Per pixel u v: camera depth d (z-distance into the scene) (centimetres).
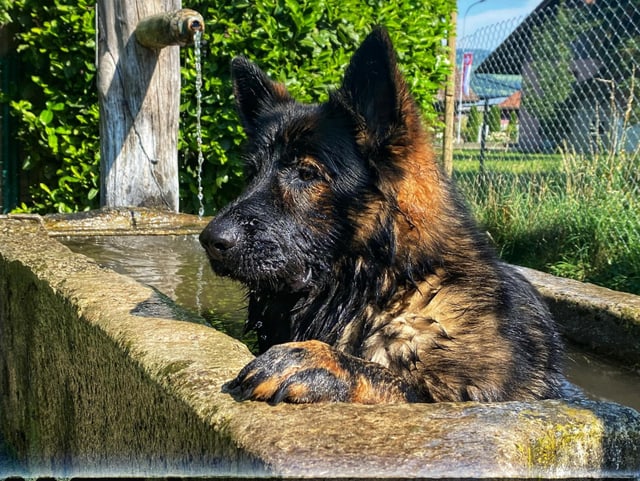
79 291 98
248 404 61
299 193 93
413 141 94
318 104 104
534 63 318
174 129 210
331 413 58
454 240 94
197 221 195
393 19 245
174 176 211
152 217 192
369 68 94
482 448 53
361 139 94
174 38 182
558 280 144
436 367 81
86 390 91
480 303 87
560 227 223
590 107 289
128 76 202
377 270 91
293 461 51
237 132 229
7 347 131
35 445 115
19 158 275
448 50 288
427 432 55
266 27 221
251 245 90
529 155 291
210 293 135
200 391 63
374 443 53
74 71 239
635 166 220
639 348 118
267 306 102
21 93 260
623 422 59
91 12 233
